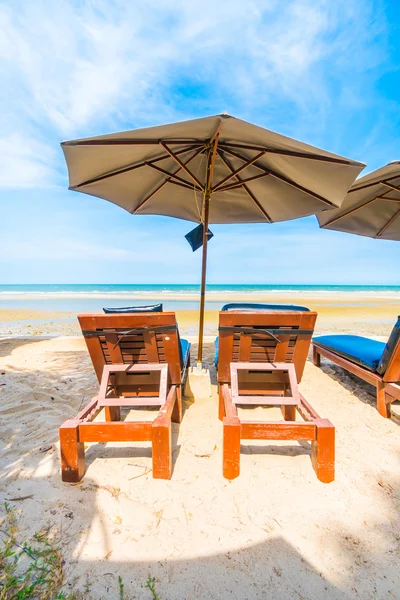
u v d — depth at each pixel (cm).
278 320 231
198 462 201
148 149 274
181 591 116
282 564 128
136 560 129
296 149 235
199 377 313
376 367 283
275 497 168
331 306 1428
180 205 415
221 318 232
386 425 259
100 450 216
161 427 181
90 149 247
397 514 157
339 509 160
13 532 142
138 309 248
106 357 244
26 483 179
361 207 409
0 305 1531
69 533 143
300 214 378
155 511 158
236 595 115
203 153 309
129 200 380
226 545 137
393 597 115
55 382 356
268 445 222
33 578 120
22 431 242
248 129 211
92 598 113
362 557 132
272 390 260
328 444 180
